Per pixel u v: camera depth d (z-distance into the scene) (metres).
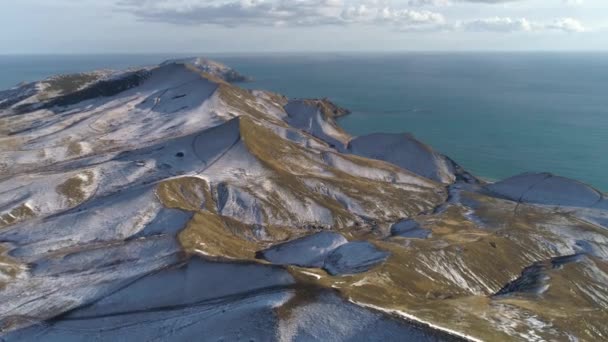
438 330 53.78
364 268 82.19
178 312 60.97
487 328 59.00
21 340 59.69
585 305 82.44
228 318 56.03
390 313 56.06
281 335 53.16
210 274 66.56
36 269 79.94
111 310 63.69
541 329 62.66
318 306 57.19
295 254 93.88
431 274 86.62
